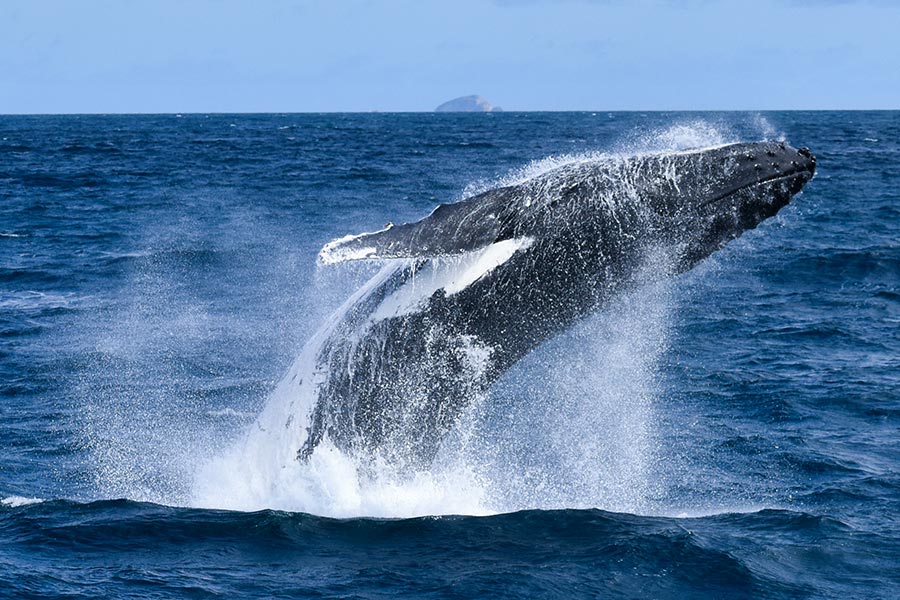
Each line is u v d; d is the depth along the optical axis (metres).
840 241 152.12
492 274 48.72
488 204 46.28
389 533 47.75
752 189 46.91
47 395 77.38
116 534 47.28
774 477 59.69
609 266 48.72
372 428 50.84
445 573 43.47
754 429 68.62
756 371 83.12
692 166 47.28
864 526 50.84
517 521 49.53
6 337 96.25
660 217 47.47
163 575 42.69
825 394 76.56
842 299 113.88
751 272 128.88
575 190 47.84
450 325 49.66
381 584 42.22
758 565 45.28
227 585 41.84
